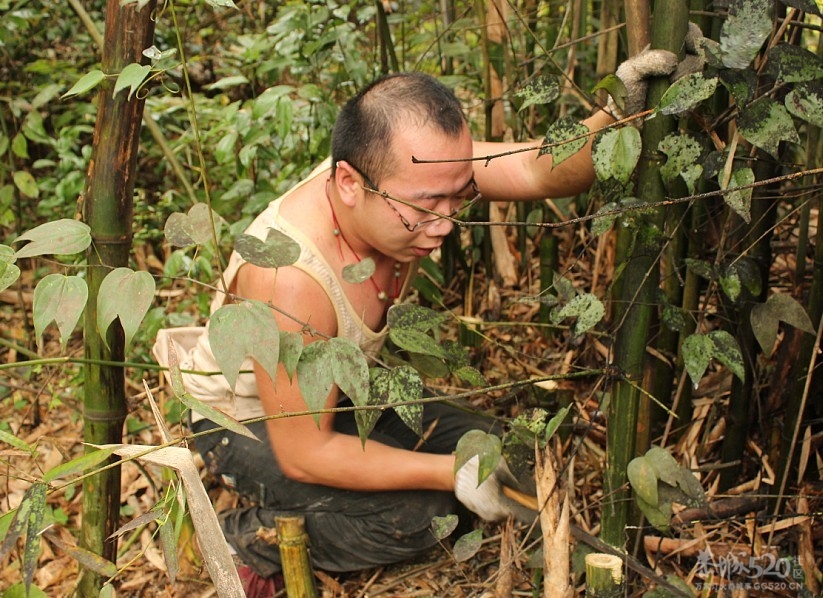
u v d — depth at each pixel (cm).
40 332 126
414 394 140
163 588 196
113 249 147
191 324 249
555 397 205
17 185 273
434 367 158
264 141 243
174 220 134
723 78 123
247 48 260
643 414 163
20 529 111
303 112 248
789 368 180
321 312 160
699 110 139
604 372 146
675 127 132
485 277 275
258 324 125
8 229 329
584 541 155
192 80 366
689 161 129
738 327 179
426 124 142
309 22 232
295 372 139
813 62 124
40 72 306
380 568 197
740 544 176
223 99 317
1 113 275
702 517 181
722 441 202
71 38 341
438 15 273
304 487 184
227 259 271
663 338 192
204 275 261
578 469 208
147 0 126
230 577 113
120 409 158
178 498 116
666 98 121
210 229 134
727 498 182
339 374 133
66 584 197
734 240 176
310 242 158
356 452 173
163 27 344
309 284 157
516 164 182
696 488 140
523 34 257
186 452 116
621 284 195
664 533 176
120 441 161
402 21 253
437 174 145
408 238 152
